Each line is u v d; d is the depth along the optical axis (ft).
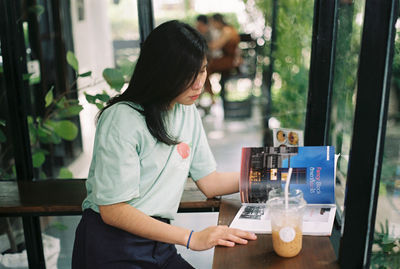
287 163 4.50
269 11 9.28
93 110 13.01
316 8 5.41
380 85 3.34
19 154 6.20
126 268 4.22
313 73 5.60
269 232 4.08
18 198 5.53
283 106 9.10
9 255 6.81
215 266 3.62
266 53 9.64
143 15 6.82
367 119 3.44
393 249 4.26
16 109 6.04
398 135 4.00
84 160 11.66
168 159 4.37
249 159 4.60
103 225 4.25
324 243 3.88
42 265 6.62
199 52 3.85
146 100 4.04
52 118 8.59
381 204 4.17
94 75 14.52
